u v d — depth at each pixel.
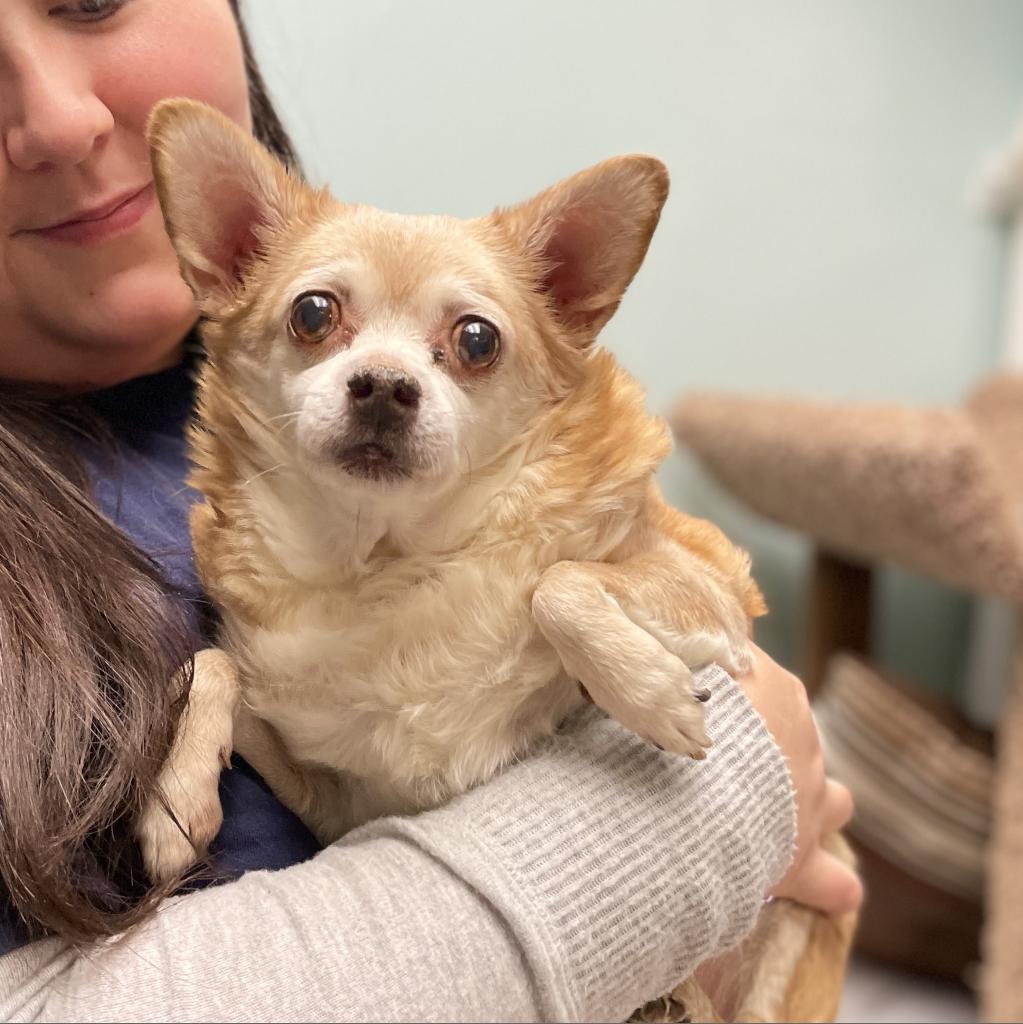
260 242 0.96
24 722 0.73
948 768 2.39
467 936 0.70
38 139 0.91
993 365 2.93
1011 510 2.16
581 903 0.73
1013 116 2.73
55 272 1.00
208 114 0.89
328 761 0.90
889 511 2.23
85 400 1.11
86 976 0.68
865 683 2.53
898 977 2.35
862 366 2.82
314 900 0.71
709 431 2.51
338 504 0.86
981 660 3.02
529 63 2.19
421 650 0.84
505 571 0.85
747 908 0.82
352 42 1.98
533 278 0.96
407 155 2.09
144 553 0.89
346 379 0.83
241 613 0.89
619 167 0.91
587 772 0.81
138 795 0.77
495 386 0.89
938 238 2.79
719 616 0.90
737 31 2.42
